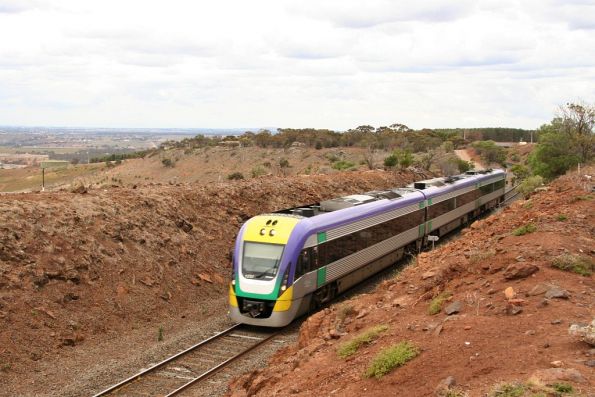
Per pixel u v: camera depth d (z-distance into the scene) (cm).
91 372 1320
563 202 2033
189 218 2356
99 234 1903
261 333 1628
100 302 1686
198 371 1319
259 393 1013
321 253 1816
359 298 1456
